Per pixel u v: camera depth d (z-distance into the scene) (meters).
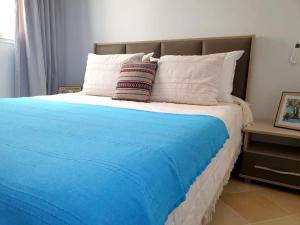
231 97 2.06
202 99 1.92
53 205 0.52
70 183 0.58
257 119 2.30
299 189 1.80
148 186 0.66
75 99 2.06
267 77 2.22
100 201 0.55
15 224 0.53
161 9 2.58
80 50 3.13
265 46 2.19
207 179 1.14
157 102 2.07
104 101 1.99
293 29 2.07
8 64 2.71
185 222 0.90
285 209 1.63
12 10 2.66
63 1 3.12
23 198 0.55
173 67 2.06
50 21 2.96
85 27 3.05
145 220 0.60
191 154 0.94
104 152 0.79
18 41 2.67
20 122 1.19
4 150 0.80
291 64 2.12
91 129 1.09
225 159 1.46
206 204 1.14
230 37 2.21
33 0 2.67
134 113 1.50
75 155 0.76
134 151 0.81
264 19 2.16
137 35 2.74
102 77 2.35
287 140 2.17
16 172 0.64
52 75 3.06
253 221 1.49
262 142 2.23
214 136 1.23
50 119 1.28
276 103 2.21
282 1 2.08
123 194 0.59
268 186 1.94
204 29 2.40
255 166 1.92
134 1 2.70
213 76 1.94
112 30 2.88
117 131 1.07
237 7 2.25
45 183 0.58
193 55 2.21
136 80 2.07
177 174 0.81
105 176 0.63
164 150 0.85
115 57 2.39
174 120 1.31
